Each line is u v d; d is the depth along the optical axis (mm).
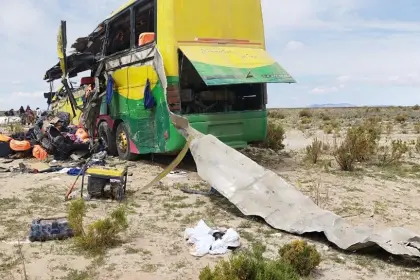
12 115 40719
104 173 8203
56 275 5133
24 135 14086
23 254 5711
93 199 8250
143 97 10688
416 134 21344
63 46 13250
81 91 15586
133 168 11203
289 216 6812
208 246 5863
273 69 10062
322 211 6758
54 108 20047
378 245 5707
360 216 7480
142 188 8812
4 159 12898
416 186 9656
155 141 10500
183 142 9719
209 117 10133
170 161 12102
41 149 12758
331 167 11539
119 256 5699
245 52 10383
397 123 29422
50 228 6211
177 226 6855
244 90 11391
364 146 12359
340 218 6504
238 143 10602
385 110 53344
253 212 7094
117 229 6125
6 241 6164
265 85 11070
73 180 9930
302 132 22766
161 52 9781
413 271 5375
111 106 12570
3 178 10180
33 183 9625
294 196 7195
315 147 12453
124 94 11727
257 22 10805
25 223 6902
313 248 5363
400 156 12266
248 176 7695
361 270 5375
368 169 11328
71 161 12344
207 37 10062
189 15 9867
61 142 12523
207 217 7281
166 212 7551
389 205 8141
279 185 7461
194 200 8273
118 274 5180
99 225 5969
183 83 10680
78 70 16359
